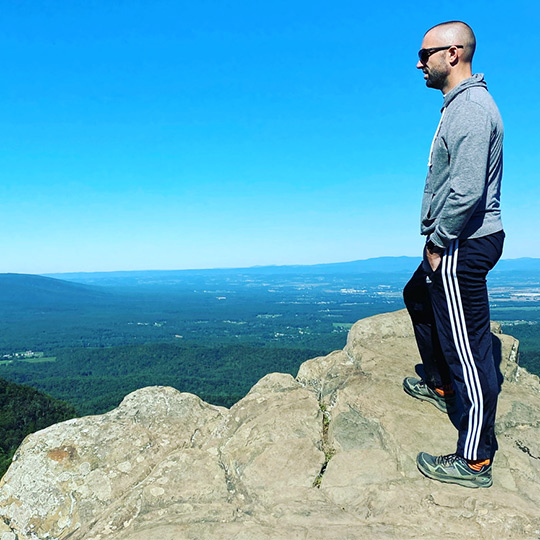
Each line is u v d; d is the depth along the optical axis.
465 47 3.11
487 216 3.05
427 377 3.88
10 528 3.63
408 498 2.96
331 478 3.27
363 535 2.67
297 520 2.88
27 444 4.23
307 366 5.34
